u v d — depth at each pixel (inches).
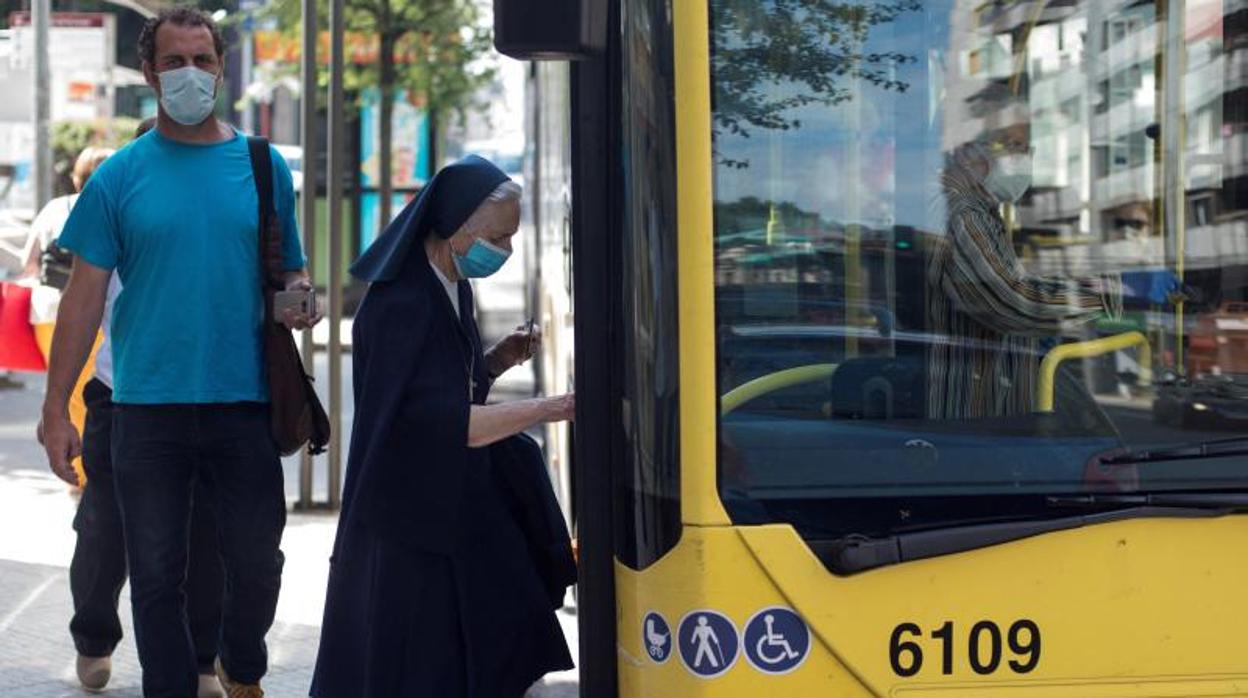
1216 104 195.9
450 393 234.2
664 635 185.2
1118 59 195.0
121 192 277.0
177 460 278.2
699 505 184.4
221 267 277.9
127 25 1206.9
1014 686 183.8
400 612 238.8
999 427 189.0
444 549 233.1
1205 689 185.2
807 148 188.5
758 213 187.6
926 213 190.7
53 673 356.8
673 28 186.5
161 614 277.3
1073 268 193.3
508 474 257.1
